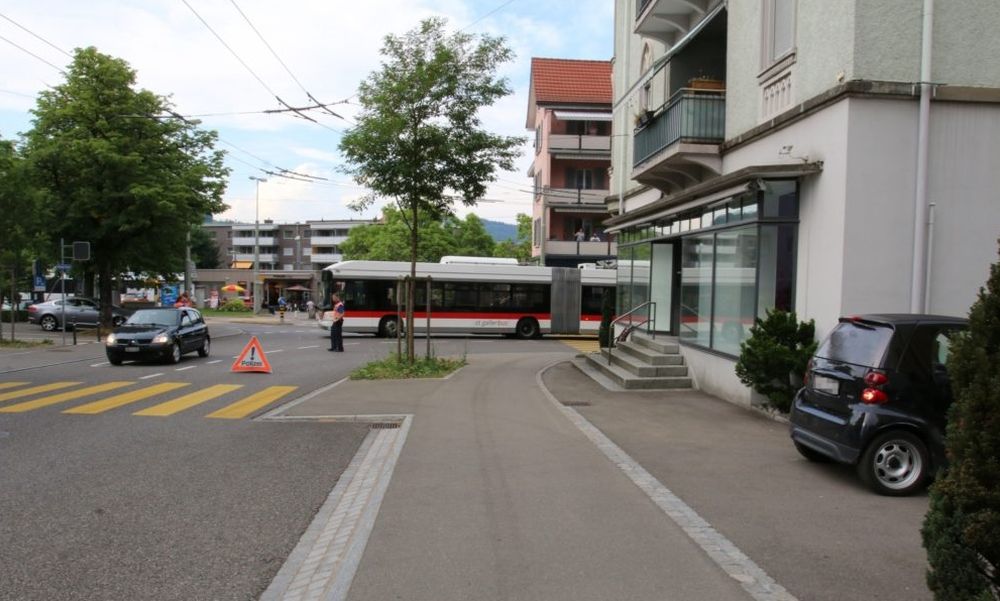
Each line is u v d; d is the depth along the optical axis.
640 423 9.71
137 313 19.84
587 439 8.66
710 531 5.27
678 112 13.38
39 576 4.55
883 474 6.32
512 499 6.12
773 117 11.27
